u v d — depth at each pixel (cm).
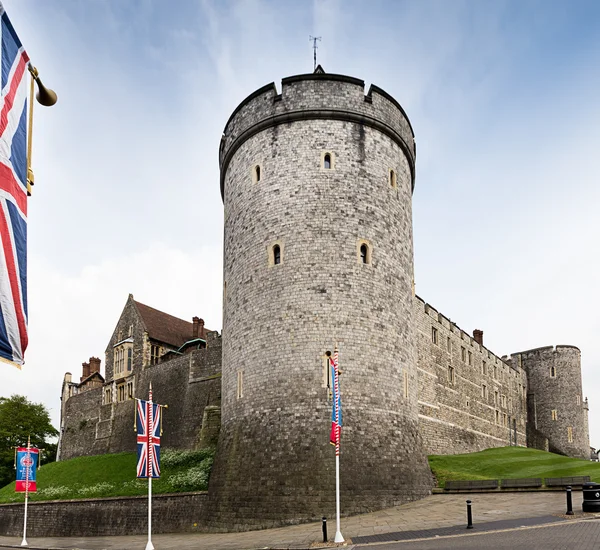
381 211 2683
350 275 2525
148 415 2009
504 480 2383
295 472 2270
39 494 3444
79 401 5269
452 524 1761
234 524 2327
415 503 2312
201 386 3947
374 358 2480
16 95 1174
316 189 2605
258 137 2780
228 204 2927
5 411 5772
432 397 3784
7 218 1120
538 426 6100
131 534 2766
